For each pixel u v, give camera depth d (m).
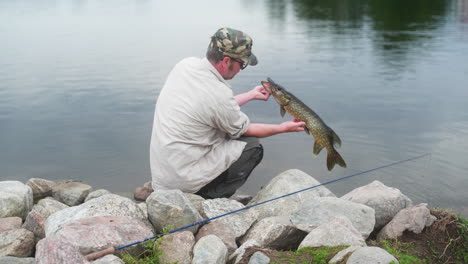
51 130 7.41
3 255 3.60
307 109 4.50
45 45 14.45
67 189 5.31
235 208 4.07
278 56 12.83
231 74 4.21
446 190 5.44
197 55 12.86
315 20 20.92
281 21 20.61
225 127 4.28
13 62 12.02
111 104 8.67
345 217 3.72
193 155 4.23
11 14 22.81
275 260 3.23
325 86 9.76
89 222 3.45
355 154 6.45
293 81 10.16
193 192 4.38
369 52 13.32
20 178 5.83
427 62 11.93
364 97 8.99
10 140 6.99
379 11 23.69
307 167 6.14
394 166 6.07
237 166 4.49
